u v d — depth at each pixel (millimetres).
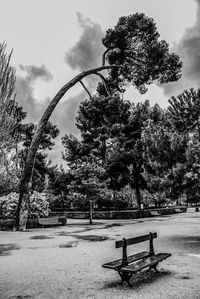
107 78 31344
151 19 28672
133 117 37094
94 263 9273
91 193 26953
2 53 7156
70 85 25844
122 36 28484
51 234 18141
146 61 29453
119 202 39938
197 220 27594
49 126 44344
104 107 38719
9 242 14547
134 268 6414
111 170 37562
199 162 12641
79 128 43594
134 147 36188
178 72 29984
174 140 13133
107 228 21828
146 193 49000
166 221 27234
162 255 7891
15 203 23109
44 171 45344
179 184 13352
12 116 7852
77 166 29219
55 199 43656
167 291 6062
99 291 6219
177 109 13531
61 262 9492
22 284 6891
